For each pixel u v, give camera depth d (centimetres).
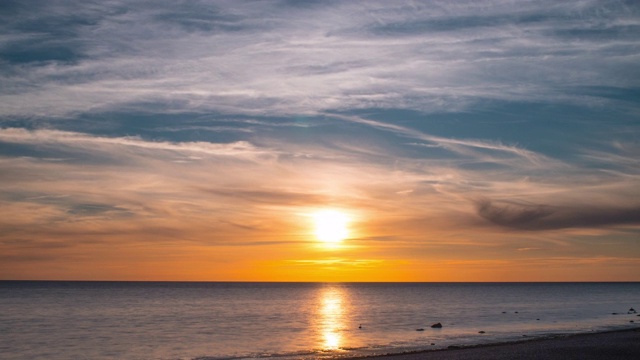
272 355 4509
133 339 5847
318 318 8962
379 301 15712
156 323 7956
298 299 17100
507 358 3784
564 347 4347
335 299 17262
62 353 4825
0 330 6875
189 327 7306
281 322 8138
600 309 11231
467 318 8812
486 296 19838
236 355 4547
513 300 16138
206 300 15900
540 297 18525
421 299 17188
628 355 3884
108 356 4616
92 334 6397
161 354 4688
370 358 4006
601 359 3712
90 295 18712
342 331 6675
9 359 4528
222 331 6731
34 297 16862
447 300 16300
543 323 7738
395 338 5809
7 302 13838
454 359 3791
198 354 4650
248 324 7794
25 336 6175
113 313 10125
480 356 3912
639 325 7306
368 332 6525
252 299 16900
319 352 4681
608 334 5447
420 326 7338
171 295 19500
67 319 8694
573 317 8938
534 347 4397
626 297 18438
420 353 4238
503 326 7275
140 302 14325
